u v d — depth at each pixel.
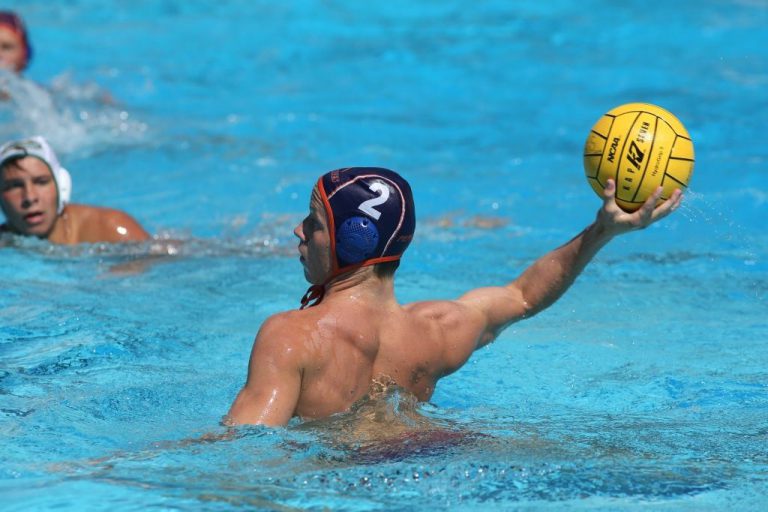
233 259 25.16
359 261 13.33
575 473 12.37
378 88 45.81
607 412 15.27
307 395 13.12
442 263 24.78
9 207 25.89
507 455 12.84
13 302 21.28
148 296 22.02
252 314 20.91
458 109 42.12
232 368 17.41
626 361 18.00
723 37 52.97
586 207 29.91
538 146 36.91
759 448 13.43
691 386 16.58
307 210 29.98
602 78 46.09
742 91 42.91
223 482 11.89
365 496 11.61
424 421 13.93
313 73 48.69
